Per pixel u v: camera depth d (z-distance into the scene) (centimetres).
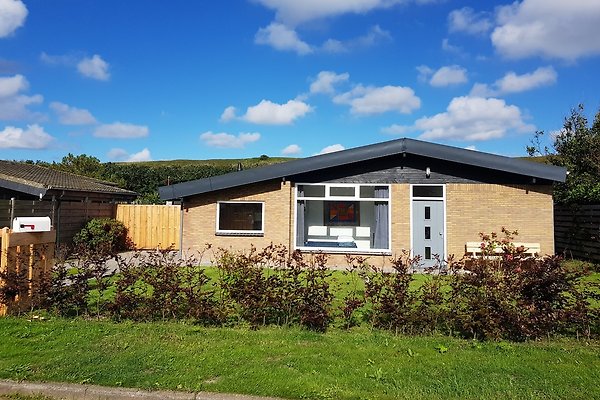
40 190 1491
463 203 1255
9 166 1833
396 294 579
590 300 719
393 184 1288
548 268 562
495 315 540
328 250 1300
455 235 1251
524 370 446
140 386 408
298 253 654
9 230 650
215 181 1324
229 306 614
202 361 466
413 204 1281
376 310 602
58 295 648
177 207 1870
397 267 604
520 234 1227
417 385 413
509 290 552
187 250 1362
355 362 470
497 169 1195
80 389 404
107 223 1702
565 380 423
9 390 409
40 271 705
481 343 532
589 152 1925
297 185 1337
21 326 587
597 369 450
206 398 390
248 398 388
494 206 1244
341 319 629
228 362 464
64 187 1608
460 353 498
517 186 1237
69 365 454
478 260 646
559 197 1541
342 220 1560
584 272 579
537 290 555
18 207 1386
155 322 613
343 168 1313
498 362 468
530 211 1231
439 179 1270
